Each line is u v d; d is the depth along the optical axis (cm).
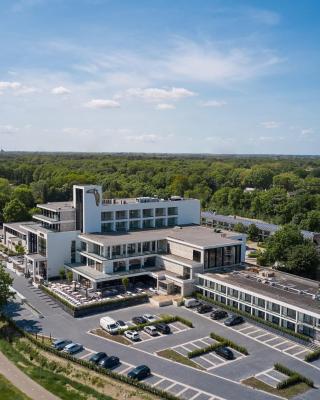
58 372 6625
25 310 9244
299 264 10831
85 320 8769
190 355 7200
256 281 9756
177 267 10750
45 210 12481
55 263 11525
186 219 14025
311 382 6381
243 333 8250
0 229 17250
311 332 7881
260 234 16950
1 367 6675
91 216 12038
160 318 8831
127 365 6894
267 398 6031
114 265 10881
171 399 5816
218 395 6072
